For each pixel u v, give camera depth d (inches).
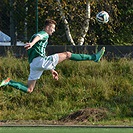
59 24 1929.1
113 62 1670.8
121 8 2082.9
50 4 1859.0
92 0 1905.8
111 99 1464.1
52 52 1699.1
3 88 1507.1
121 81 1552.7
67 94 1489.9
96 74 1590.8
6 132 1147.9
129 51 1711.4
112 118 1331.2
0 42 2034.9
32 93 1485.0
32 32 1856.5
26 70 1606.8
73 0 1883.6
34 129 1191.6
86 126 1227.9
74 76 1573.6
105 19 1187.3
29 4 1852.9
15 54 1697.8
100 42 2082.9
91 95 1482.5
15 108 1424.7
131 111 1381.6
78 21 1916.8
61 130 1173.7
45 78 1557.6
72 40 1910.7
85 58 1034.7
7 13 1891.0
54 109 1416.1
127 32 2091.5
